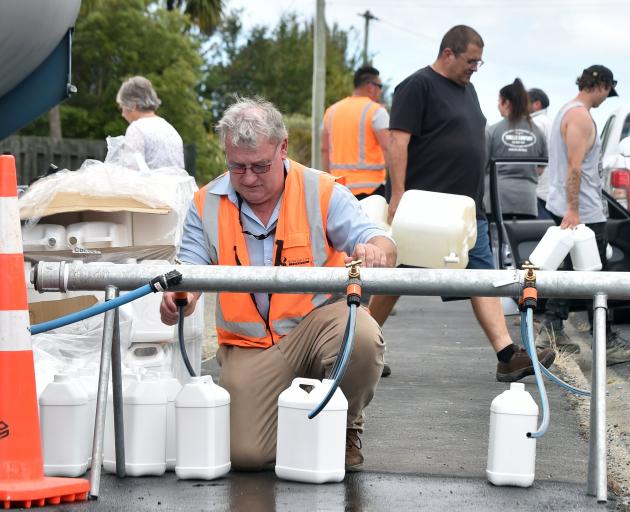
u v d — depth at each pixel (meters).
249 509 4.39
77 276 4.77
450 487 4.81
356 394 5.10
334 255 5.29
